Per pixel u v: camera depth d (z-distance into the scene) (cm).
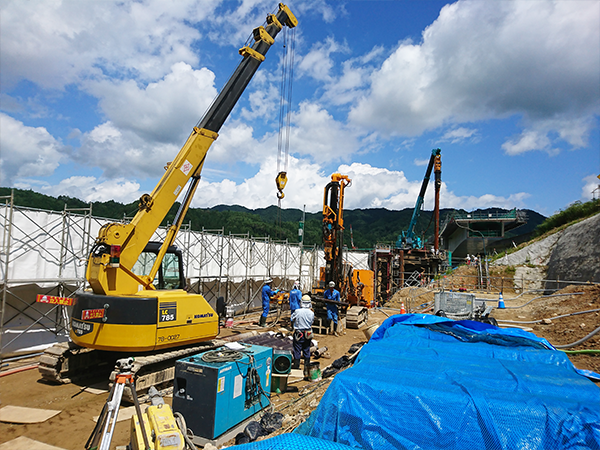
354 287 1845
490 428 346
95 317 692
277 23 1026
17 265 980
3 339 963
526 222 4375
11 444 520
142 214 798
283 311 1923
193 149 883
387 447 357
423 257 3488
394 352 590
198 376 531
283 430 538
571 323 1132
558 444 330
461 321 809
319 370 850
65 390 760
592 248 2023
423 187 4062
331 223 1498
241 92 955
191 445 378
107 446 362
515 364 525
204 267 1606
